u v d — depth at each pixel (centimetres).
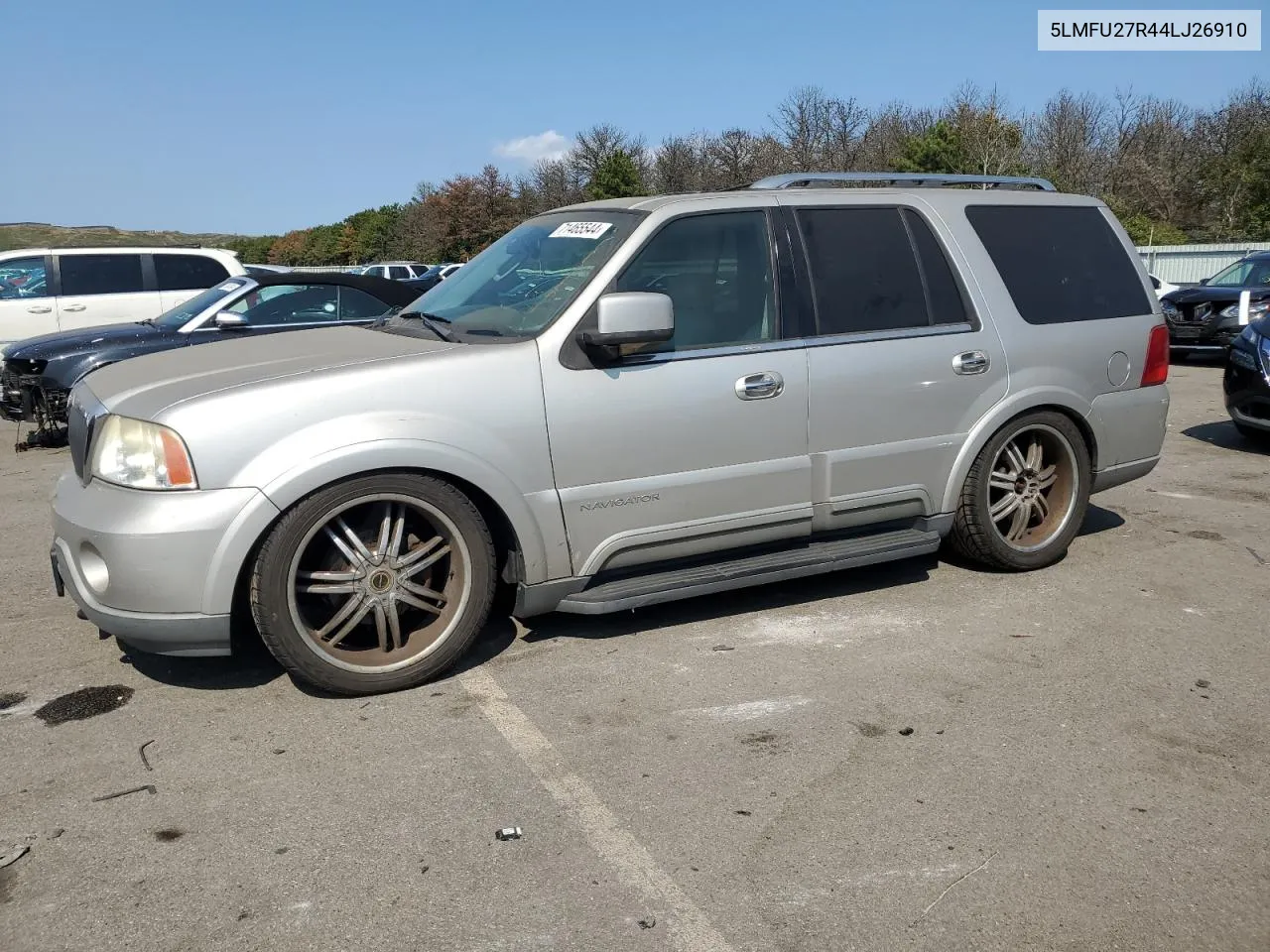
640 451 410
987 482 494
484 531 390
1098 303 524
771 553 454
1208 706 372
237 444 352
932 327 474
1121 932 253
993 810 305
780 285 442
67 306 1204
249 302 896
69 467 411
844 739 349
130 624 353
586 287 407
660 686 390
